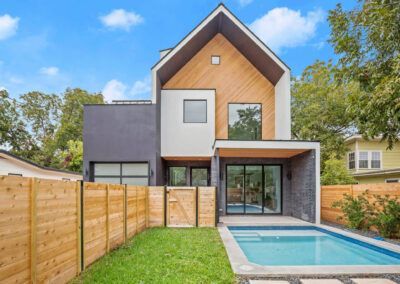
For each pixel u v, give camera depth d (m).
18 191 3.48
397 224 8.02
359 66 7.29
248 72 14.49
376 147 20.08
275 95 14.38
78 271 4.98
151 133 12.23
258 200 14.16
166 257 6.02
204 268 5.29
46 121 32.28
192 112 13.73
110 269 5.19
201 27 12.94
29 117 30.64
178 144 13.54
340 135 19.84
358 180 19.75
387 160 20.03
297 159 13.12
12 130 28.64
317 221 11.27
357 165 19.92
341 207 10.52
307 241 9.32
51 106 32.53
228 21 13.45
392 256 6.86
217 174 11.72
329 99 18.53
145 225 10.09
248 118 14.30
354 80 7.45
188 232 9.20
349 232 9.23
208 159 14.48
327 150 19.78
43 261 3.96
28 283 3.63
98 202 5.94
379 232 8.81
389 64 6.70
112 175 12.24
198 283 4.55
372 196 9.30
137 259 5.85
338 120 18.78
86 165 12.10
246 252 8.02
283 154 13.20
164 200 10.63
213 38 14.53
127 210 7.89
